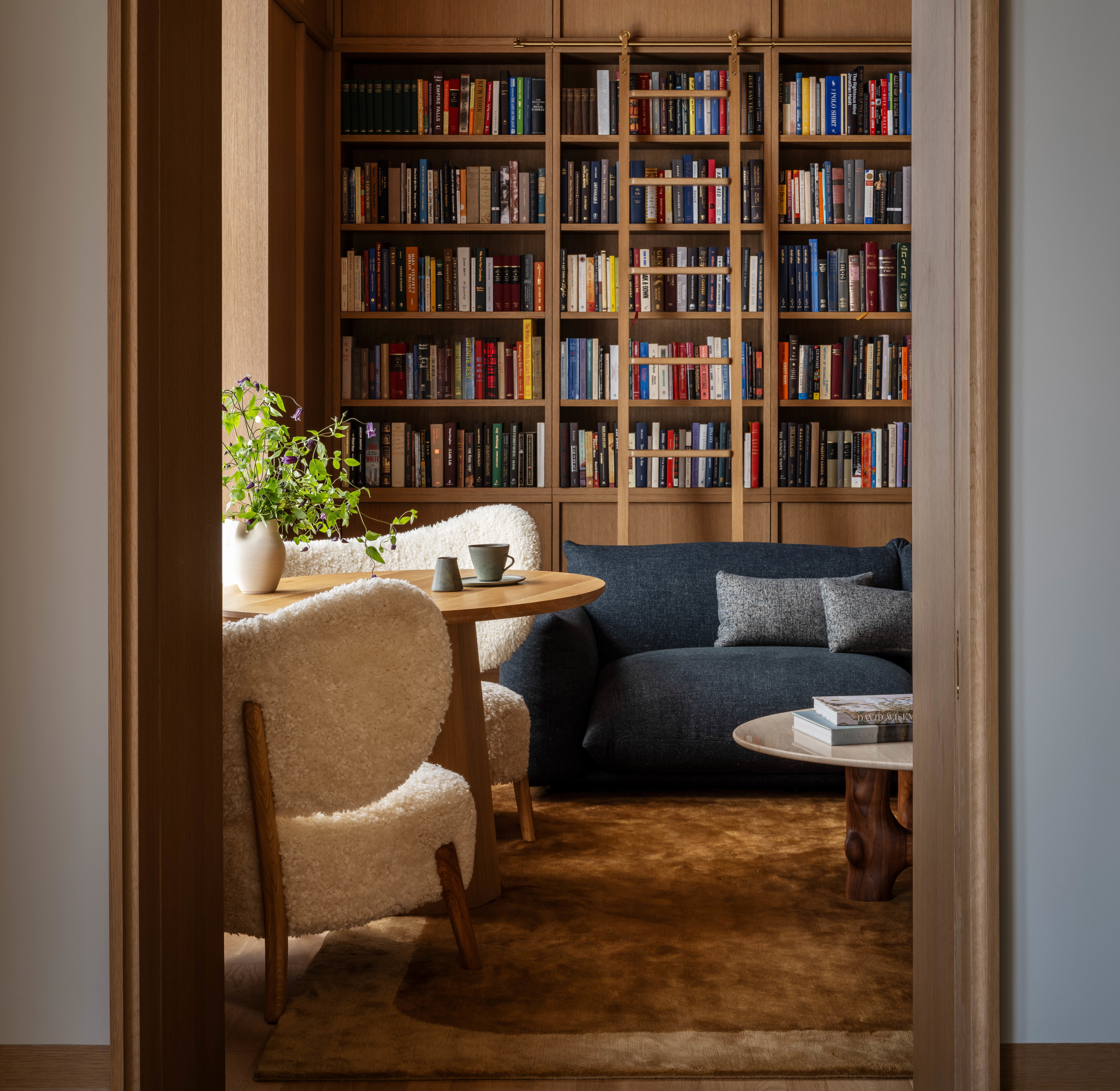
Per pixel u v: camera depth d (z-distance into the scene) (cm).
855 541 516
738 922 261
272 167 437
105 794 157
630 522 519
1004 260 156
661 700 368
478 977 231
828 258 510
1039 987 160
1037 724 158
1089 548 157
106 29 153
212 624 177
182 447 166
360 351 511
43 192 154
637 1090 190
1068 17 155
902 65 524
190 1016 168
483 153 530
